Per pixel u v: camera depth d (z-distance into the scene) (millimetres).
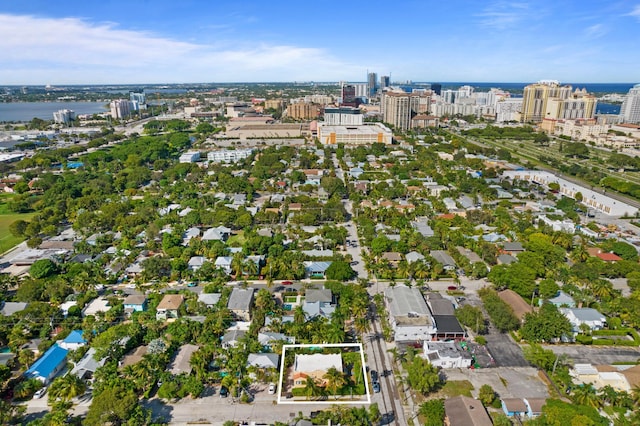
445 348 151250
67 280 199000
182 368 141875
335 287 189000
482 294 186875
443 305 174750
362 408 121625
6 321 164375
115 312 172125
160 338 154000
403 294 180750
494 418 120812
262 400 131375
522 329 161750
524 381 139875
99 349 145375
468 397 126375
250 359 143250
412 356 145750
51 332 164250
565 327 157375
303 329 155875
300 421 118438
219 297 183625
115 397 119188
